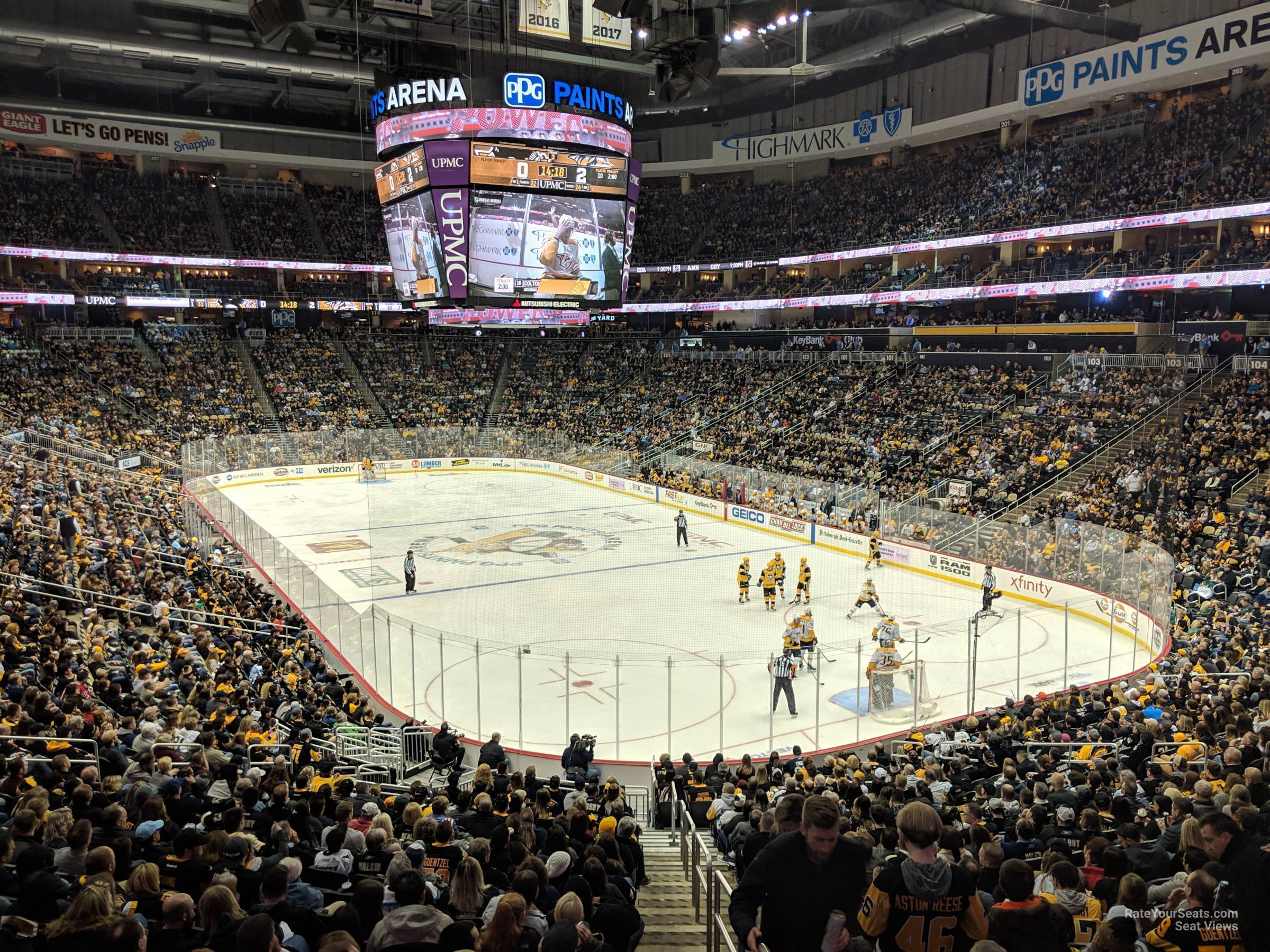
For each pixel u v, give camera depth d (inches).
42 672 553.3
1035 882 267.4
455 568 1316.4
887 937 162.7
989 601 1051.9
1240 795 270.2
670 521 1692.9
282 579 1119.0
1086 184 1796.3
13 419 1665.8
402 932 204.7
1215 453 1216.8
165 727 484.4
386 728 631.8
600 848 307.6
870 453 1635.1
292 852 310.0
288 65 1964.8
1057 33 1945.1
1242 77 1642.5
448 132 1310.3
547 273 1386.6
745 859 247.3
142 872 246.1
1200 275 1466.5
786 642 816.3
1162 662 758.5
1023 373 1674.5
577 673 845.2
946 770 524.1
